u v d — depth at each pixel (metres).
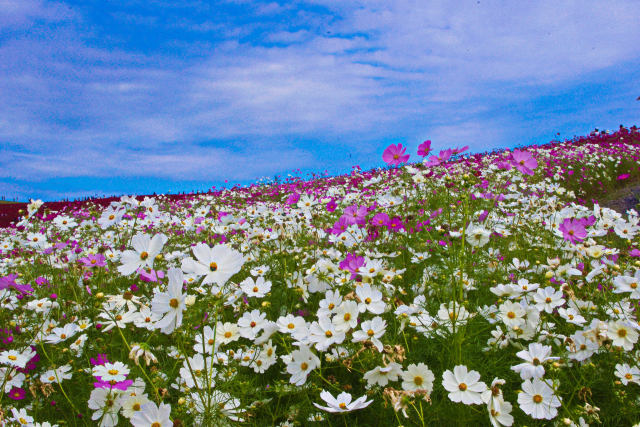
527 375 1.64
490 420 1.55
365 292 2.05
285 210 5.50
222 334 2.08
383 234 3.59
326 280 2.68
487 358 2.08
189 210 8.53
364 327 1.81
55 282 3.57
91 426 1.82
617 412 1.71
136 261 1.58
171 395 1.89
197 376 1.85
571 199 7.83
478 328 2.29
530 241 3.97
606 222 3.55
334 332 1.85
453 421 1.69
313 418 1.76
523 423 1.70
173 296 1.39
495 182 5.60
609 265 2.54
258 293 2.51
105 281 3.48
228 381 1.85
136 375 1.97
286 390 1.89
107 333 2.58
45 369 2.36
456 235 2.67
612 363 1.92
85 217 8.19
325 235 4.05
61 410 2.00
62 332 2.35
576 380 1.85
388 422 1.75
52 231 6.14
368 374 1.66
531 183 7.69
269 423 1.82
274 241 3.85
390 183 6.32
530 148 14.65
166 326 1.36
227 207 8.11
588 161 10.88
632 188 8.70
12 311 2.77
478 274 2.98
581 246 2.84
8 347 2.35
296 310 2.79
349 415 1.83
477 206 4.63
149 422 1.36
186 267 1.40
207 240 4.23
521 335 2.02
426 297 2.77
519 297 2.24
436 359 2.10
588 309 2.27
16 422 1.65
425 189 6.00
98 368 1.71
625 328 1.82
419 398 1.47
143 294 3.15
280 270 3.42
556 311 2.41
